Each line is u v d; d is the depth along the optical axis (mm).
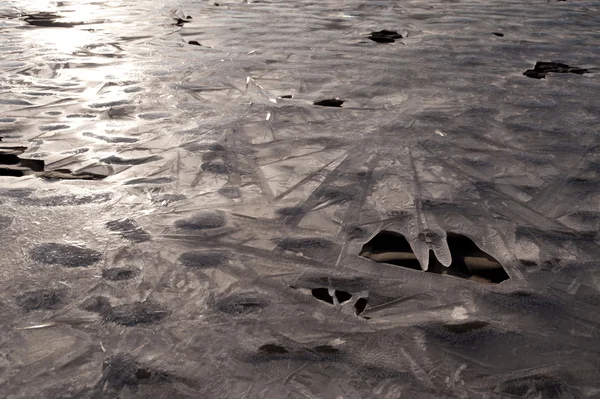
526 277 1999
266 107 3809
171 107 3789
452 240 2227
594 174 2840
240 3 9094
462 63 5133
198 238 2168
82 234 2164
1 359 1556
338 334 1696
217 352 1606
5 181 2596
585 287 1945
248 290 1879
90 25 6918
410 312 1806
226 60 5137
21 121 3451
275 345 1643
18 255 2010
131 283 1887
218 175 2732
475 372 1573
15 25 6824
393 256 2107
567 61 5270
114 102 3871
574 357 1638
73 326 1685
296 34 6406
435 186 2674
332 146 3133
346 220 2350
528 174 2828
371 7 8562
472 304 1852
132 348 1607
